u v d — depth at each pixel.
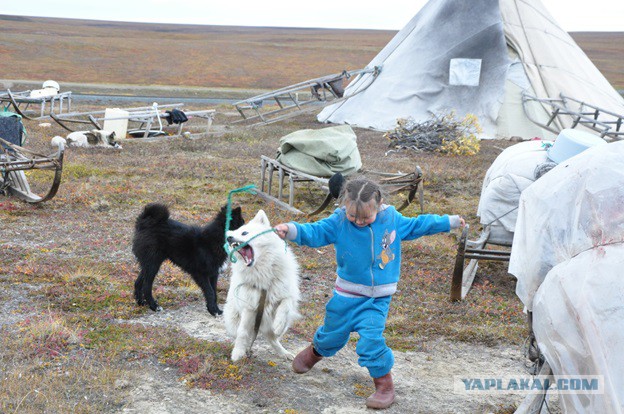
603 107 24.17
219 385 4.71
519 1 26.22
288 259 4.95
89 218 10.15
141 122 22.91
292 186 11.42
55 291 6.57
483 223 8.27
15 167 10.18
